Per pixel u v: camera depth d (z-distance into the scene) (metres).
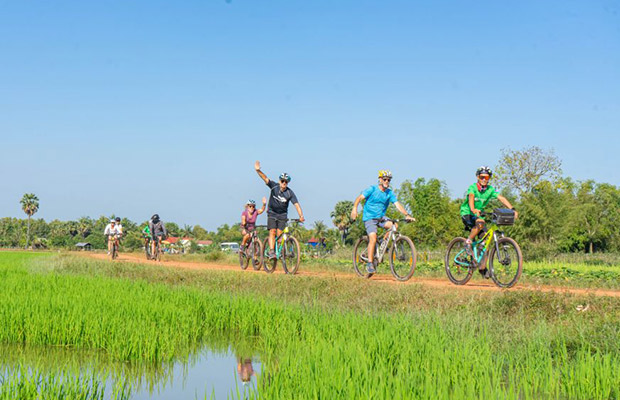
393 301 9.81
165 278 15.35
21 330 8.02
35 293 11.30
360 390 4.70
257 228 16.81
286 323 8.30
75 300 10.09
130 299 10.30
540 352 5.90
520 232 36.19
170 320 8.66
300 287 11.98
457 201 67.56
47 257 29.27
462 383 4.87
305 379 5.02
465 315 8.01
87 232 180.50
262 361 6.64
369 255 12.36
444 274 14.89
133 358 6.79
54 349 7.36
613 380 4.90
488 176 10.84
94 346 7.43
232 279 13.78
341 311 9.39
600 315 7.58
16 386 4.97
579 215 59.81
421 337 6.59
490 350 6.16
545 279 12.42
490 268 10.85
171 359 6.85
